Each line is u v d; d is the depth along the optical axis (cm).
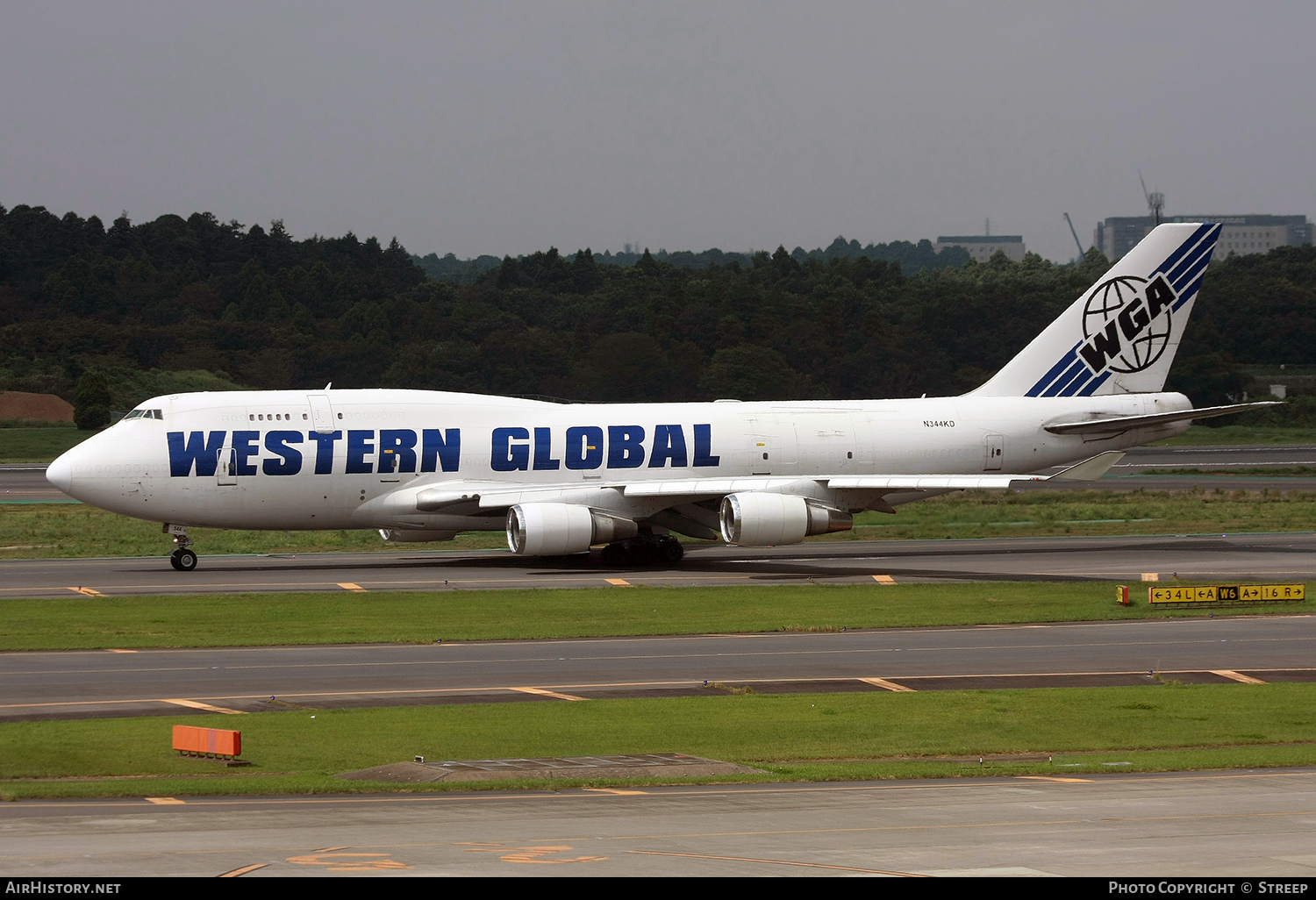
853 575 19025
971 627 14412
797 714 10069
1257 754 8800
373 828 6334
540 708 10181
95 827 6353
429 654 12625
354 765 8475
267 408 19775
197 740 8656
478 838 6109
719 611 15288
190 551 19900
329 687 11044
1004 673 11869
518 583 18012
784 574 19188
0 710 10044
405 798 7219
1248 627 14475
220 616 14850
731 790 7475
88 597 16350
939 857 5719
